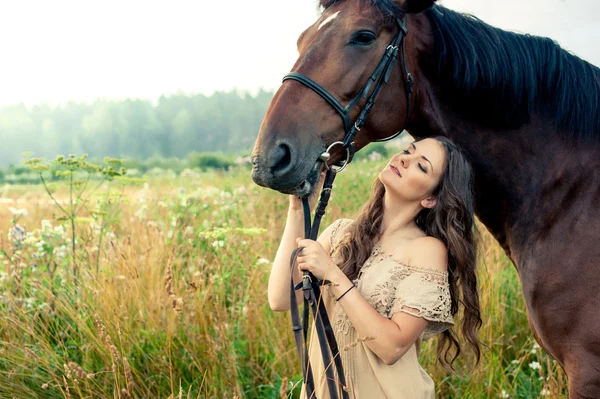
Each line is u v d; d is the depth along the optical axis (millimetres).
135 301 3100
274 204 5602
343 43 1759
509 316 3512
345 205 5668
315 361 1792
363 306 1575
